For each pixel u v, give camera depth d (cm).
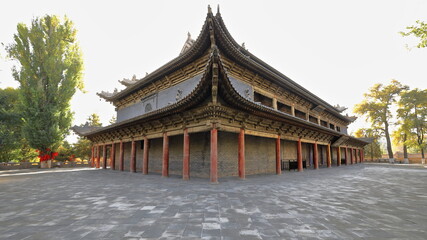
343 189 1190
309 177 1806
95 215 696
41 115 3259
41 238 511
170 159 2209
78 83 3753
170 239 495
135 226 586
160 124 1912
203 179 1630
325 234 527
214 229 559
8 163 3294
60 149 4375
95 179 1747
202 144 1880
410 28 1384
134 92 2961
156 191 1120
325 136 3016
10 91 4259
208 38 1639
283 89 2708
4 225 607
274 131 2041
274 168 2480
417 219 653
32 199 966
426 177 1902
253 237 506
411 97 5272
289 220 632
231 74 2016
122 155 2661
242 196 975
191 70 2075
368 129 6191
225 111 1457
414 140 5316
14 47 3278
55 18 3603
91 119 5503
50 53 3478
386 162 5869
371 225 595
